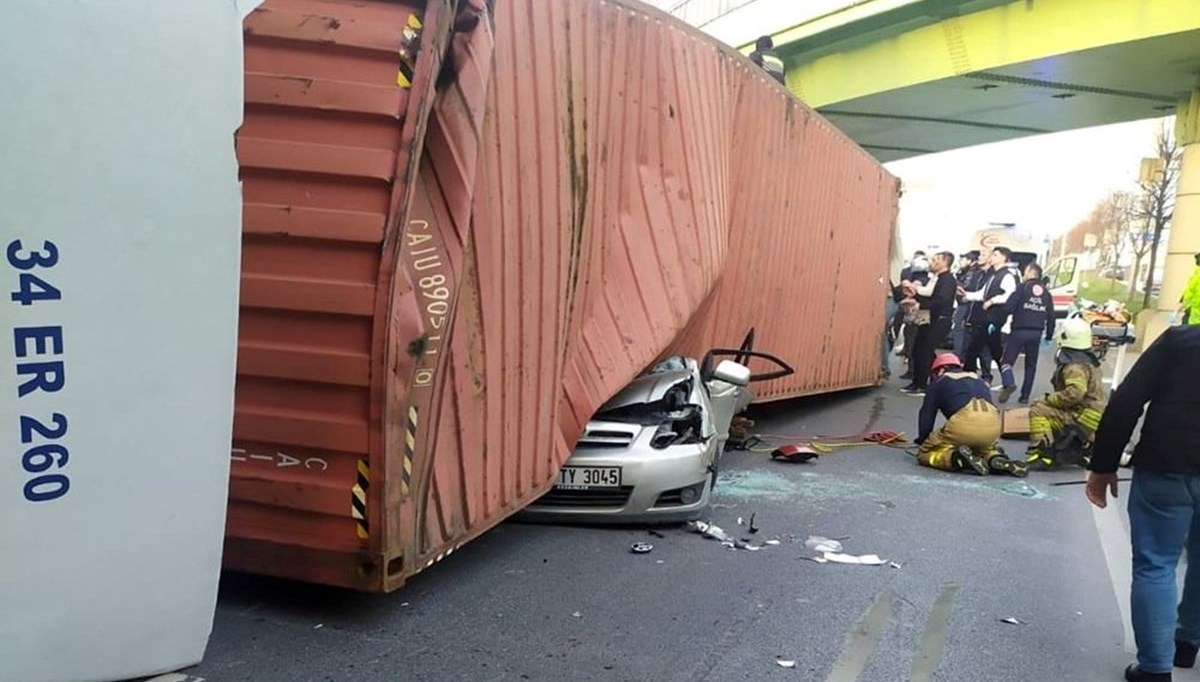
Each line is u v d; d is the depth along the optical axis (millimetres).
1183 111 19203
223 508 2318
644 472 5270
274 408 3514
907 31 19547
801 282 9414
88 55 1926
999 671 3803
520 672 3504
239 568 3701
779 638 3986
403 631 3818
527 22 4223
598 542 5203
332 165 3396
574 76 4738
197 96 2086
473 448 4125
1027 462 8148
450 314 3652
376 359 3379
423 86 3434
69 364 1978
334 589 4195
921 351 13930
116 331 2037
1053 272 32031
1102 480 3912
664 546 5203
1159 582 3684
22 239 1880
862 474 7727
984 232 29078
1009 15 17328
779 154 8234
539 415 4723
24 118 1857
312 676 3357
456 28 3600
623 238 5500
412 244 3518
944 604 4566
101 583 2115
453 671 3479
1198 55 16281
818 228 9727
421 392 3607
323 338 3438
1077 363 8312
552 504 5348
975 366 13977
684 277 5906
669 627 4031
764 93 7715
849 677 3648
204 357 2195
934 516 6359
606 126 5203
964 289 16250
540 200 4477
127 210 2014
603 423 5465
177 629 2285
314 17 3490
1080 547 5793
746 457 8219
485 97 3766
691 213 6012
